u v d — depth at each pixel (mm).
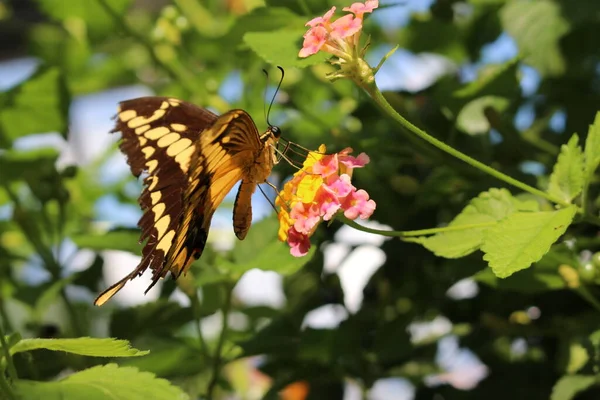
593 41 642
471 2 647
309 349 612
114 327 625
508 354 647
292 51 554
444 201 620
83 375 506
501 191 553
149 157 545
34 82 647
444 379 660
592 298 559
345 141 624
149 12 838
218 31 699
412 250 623
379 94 527
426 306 634
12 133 665
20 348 505
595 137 534
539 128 666
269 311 660
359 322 627
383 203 632
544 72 638
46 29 815
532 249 517
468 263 583
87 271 660
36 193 660
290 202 541
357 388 668
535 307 610
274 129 557
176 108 551
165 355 608
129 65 794
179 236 535
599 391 606
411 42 680
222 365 609
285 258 573
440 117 619
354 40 526
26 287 649
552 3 631
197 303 610
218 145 522
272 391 622
